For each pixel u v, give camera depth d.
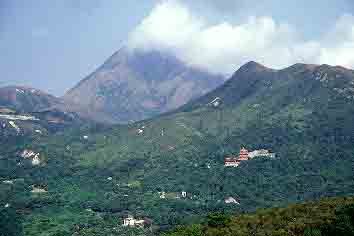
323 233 126.81
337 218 130.25
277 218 140.25
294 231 129.50
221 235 139.38
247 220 144.38
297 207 144.88
